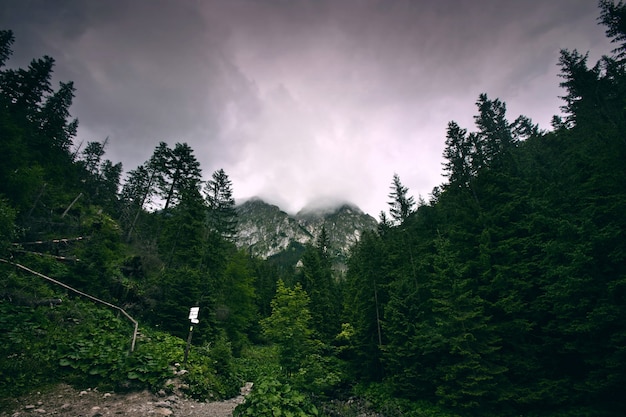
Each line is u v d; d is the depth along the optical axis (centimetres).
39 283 1483
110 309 1688
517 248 1722
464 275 1748
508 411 1390
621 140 1395
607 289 1133
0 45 3416
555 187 1683
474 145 2712
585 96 2592
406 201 2984
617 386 1142
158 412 841
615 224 1218
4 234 1462
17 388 768
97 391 874
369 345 2330
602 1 2052
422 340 1831
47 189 2928
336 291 4512
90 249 1919
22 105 3438
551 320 1432
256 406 884
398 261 2538
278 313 1825
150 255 2880
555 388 1340
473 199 2233
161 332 1809
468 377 1462
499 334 1580
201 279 2523
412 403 1734
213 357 1503
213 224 3538
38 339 997
